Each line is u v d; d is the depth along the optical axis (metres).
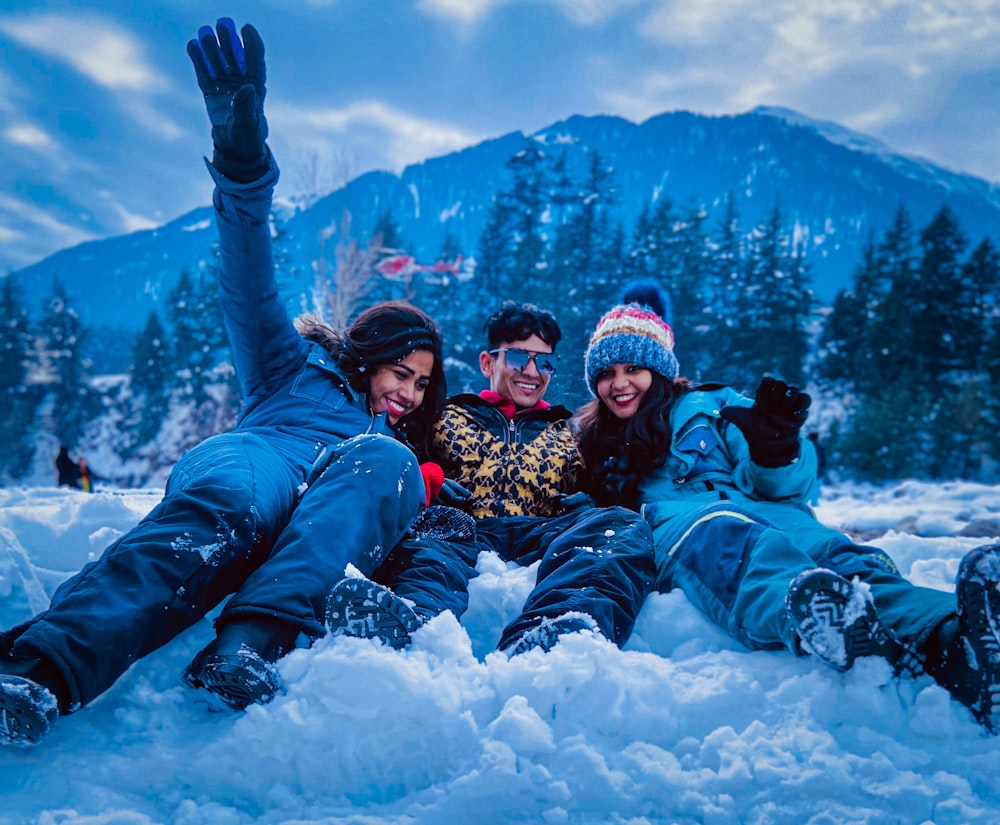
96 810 1.31
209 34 2.39
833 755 1.45
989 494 8.80
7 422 63.47
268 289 2.64
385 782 1.45
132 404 66.19
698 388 2.97
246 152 2.42
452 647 1.64
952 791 1.37
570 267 54.06
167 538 1.73
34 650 1.47
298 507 1.96
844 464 32.56
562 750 1.44
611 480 2.82
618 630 1.94
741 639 1.93
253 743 1.44
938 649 1.63
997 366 45.28
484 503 2.86
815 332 62.09
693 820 1.35
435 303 52.53
